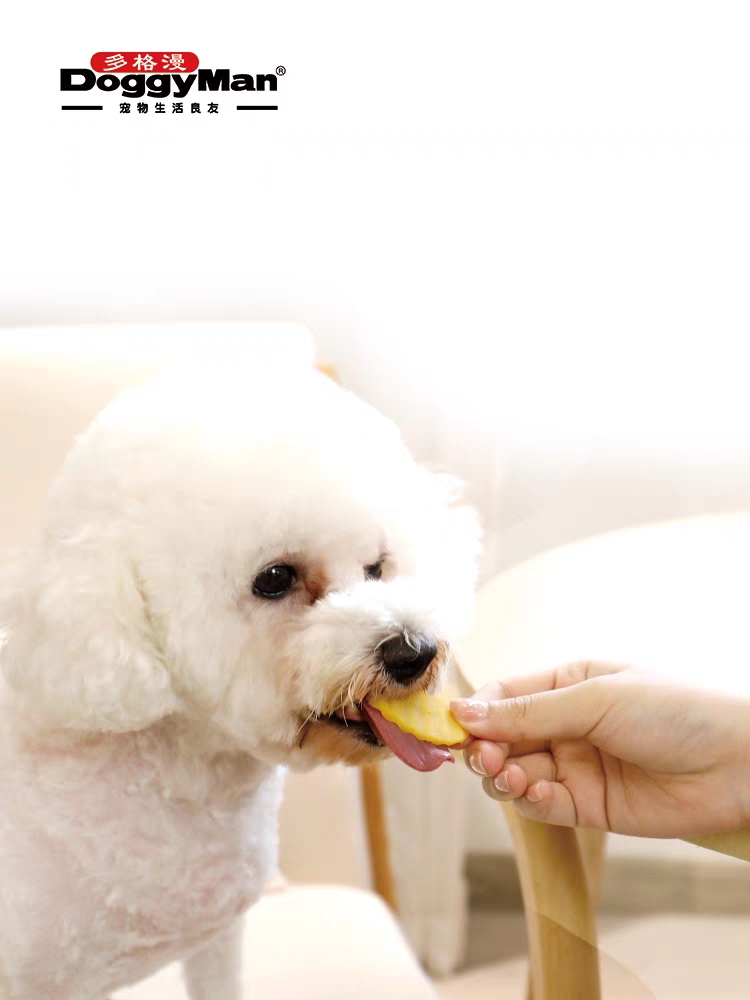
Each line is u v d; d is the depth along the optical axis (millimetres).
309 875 1210
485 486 1560
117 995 934
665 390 1547
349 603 690
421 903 1675
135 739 740
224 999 853
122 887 725
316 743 733
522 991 1603
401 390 1603
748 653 824
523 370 1536
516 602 965
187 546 683
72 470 736
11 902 706
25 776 728
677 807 731
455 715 724
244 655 710
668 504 1587
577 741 778
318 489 685
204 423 700
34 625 708
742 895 1381
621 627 899
